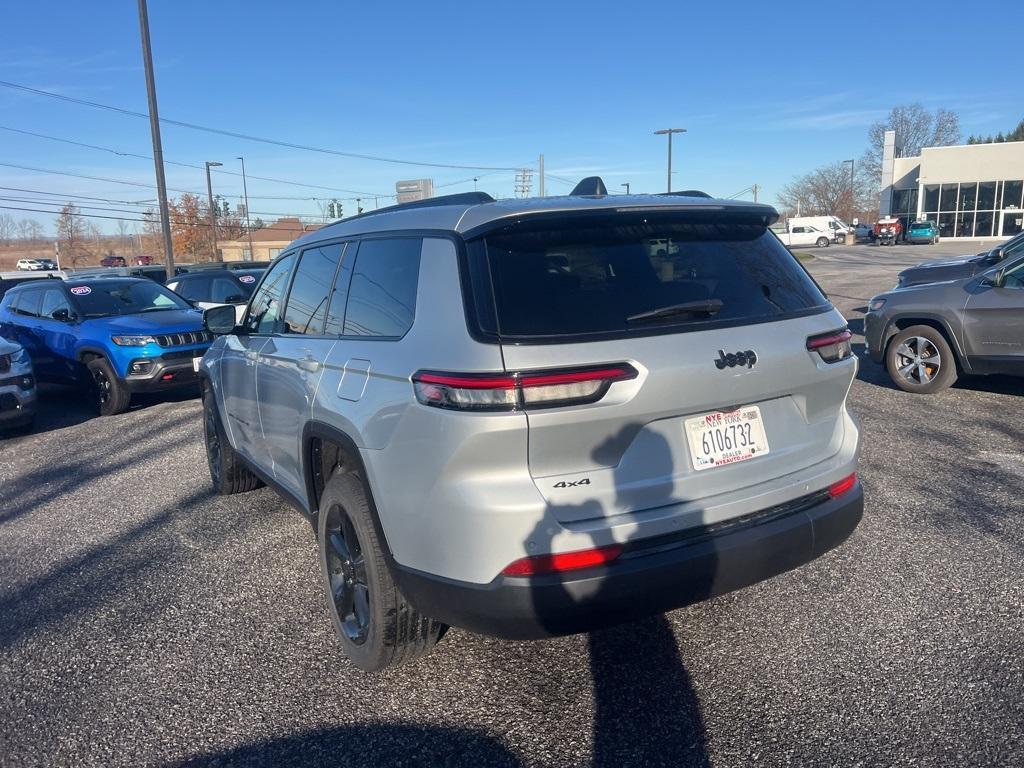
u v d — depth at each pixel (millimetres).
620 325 2768
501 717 3068
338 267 3809
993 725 2875
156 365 9305
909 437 6633
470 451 2617
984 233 55844
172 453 7398
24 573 4691
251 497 5891
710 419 2951
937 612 3689
